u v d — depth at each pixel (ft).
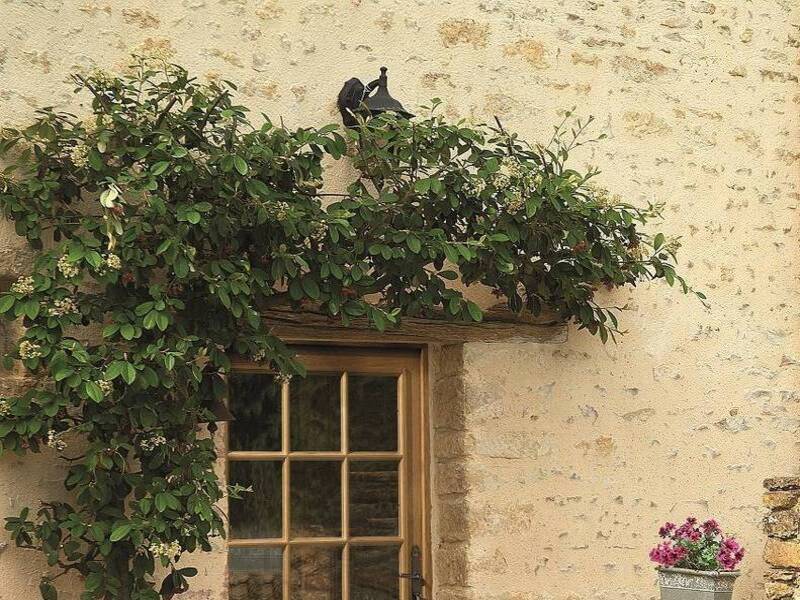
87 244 14.28
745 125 19.99
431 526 18.17
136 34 16.38
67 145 15.01
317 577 17.53
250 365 17.43
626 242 17.84
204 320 14.99
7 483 15.08
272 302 16.02
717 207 19.63
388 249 15.60
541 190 16.15
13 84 15.62
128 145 14.89
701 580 16.75
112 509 14.44
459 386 17.80
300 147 15.53
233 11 16.94
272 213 14.89
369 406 18.13
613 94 19.11
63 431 14.46
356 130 16.67
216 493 14.76
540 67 18.67
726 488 19.20
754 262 19.83
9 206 14.79
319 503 17.67
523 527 17.79
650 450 18.75
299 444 17.63
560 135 18.10
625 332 18.12
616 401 18.61
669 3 19.70
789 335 19.99
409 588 17.95
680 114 19.53
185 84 15.17
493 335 17.87
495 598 17.49
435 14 18.12
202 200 15.11
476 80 18.26
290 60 17.17
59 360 13.97
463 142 18.01
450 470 17.90
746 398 19.53
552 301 17.42
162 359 14.02
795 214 20.18
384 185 16.79
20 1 15.79
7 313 14.30
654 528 18.63
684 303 19.24
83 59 16.06
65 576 15.28
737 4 20.18
